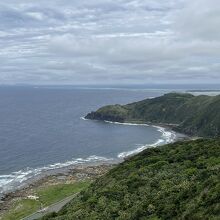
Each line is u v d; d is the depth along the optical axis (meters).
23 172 133.88
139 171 54.38
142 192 45.56
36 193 105.56
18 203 97.44
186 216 30.92
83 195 59.72
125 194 47.28
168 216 34.34
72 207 53.41
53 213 56.09
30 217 85.62
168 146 71.00
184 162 53.75
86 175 126.88
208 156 54.78
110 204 45.19
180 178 46.47
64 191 105.69
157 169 54.12
